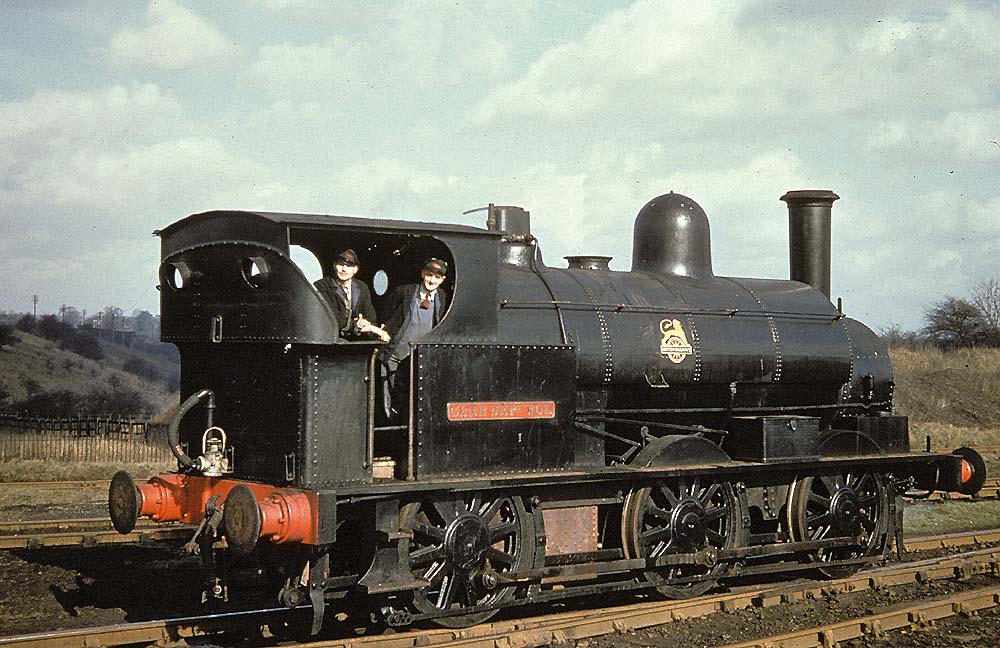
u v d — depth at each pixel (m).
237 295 7.66
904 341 59.72
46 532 12.27
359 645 7.40
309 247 9.03
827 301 11.62
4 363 51.75
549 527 8.89
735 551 9.73
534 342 8.87
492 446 8.16
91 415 39.47
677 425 10.38
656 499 9.73
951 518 15.27
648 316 9.88
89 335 67.94
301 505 7.01
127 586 9.56
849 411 11.73
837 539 10.66
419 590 7.79
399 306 8.41
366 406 7.51
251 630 8.05
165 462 21.61
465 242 8.16
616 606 9.31
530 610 9.16
